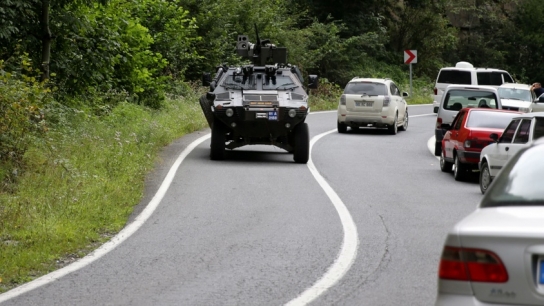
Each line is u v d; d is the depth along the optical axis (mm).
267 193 17609
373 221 14430
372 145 30125
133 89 32531
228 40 45281
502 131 20719
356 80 35438
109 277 10281
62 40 25266
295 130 23641
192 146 26734
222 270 10672
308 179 20094
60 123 22781
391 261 11211
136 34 31797
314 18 57469
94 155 20250
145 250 11922
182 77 40281
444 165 22859
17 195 15312
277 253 11719
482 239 5641
